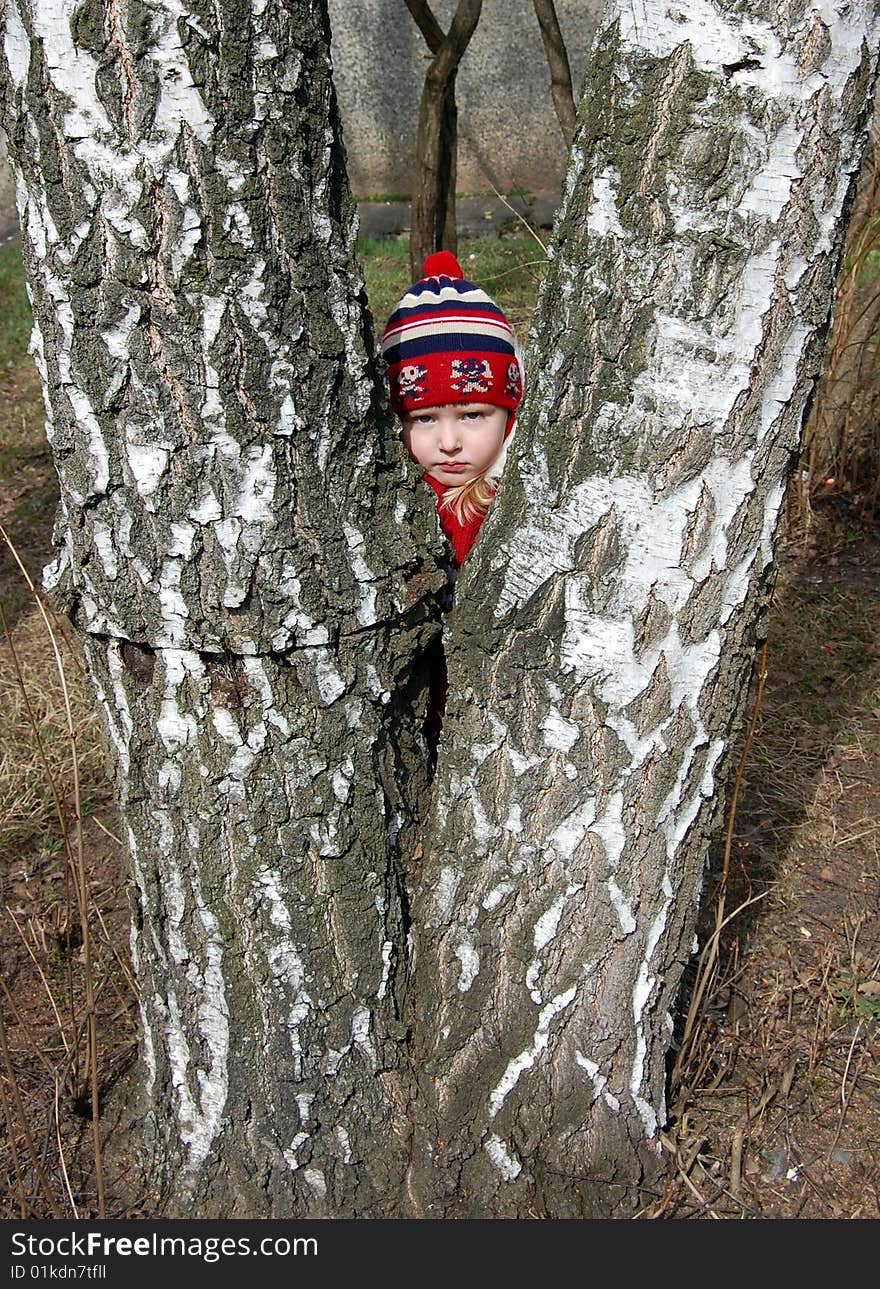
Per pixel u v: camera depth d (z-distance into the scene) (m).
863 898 2.97
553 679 1.73
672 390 1.56
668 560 1.65
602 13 1.50
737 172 1.45
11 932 2.89
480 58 9.03
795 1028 2.54
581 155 1.54
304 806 1.81
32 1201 2.16
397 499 1.80
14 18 1.46
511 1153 2.01
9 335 7.02
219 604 1.67
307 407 1.63
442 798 1.89
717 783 1.88
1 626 4.20
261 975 1.90
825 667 3.98
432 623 1.88
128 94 1.45
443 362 2.23
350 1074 1.99
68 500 1.69
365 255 8.01
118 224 1.49
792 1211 2.12
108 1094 2.39
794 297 1.53
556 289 1.61
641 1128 2.05
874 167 4.09
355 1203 2.03
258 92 1.48
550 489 1.67
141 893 1.96
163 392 1.57
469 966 1.94
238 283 1.53
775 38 1.40
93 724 3.57
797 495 4.87
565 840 1.81
